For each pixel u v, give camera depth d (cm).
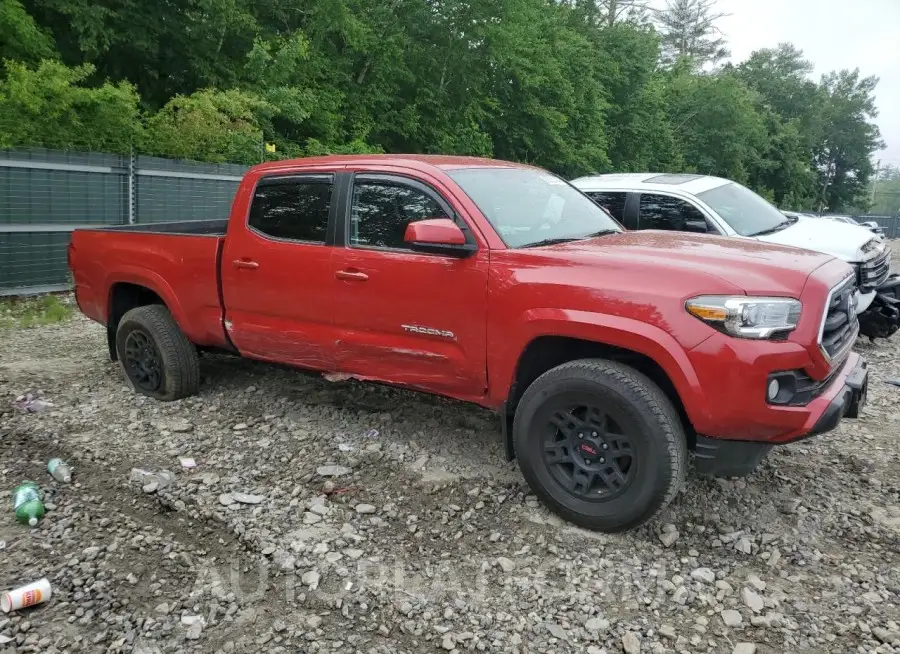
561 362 402
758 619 302
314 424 512
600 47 3316
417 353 421
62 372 639
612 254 369
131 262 565
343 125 2091
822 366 339
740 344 326
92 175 1026
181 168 1155
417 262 412
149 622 299
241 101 1505
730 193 833
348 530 369
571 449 370
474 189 422
